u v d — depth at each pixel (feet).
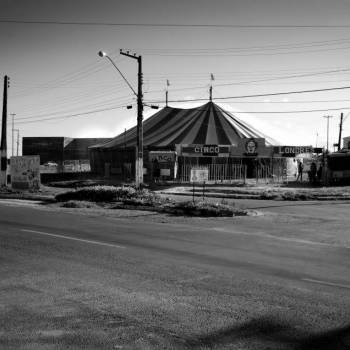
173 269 27.09
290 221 53.88
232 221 53.47
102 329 17.10
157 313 18.97
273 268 27.78
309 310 19.48
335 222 53.01
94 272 26.05
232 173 143.02
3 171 113.09
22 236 38.86
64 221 50.78
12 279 24.32
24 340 16.02
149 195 76.54
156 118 172.35
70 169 253.44
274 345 15.67
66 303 20.25
